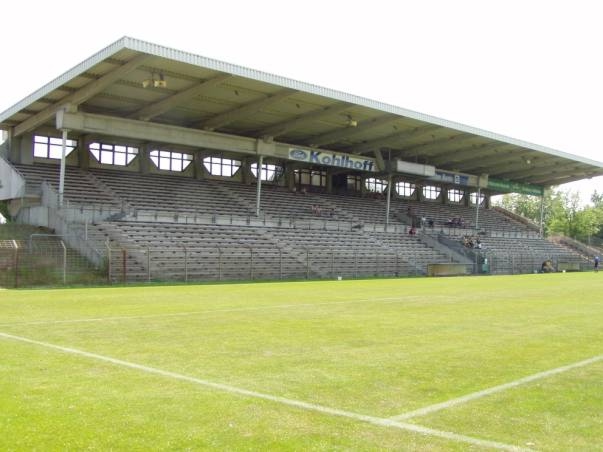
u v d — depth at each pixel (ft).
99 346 28.78
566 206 305.53
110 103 113.50
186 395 19.17
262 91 108.58
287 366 24.13
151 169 140.97
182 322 39.04
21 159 123.24
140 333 33.50
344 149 161.48
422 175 169.48
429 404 18.35
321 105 119.55
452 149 165.68
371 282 99.30
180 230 112.68
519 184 209.26
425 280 108.47
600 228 304.50
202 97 111.75
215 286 83.35
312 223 142.10
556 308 51.37
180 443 14.62
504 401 18.83
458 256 152.46
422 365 24.53
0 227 102.73
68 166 127.85
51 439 14.88
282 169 167.32
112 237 99.55
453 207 213.46
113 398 18.75
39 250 90.38
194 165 149.07
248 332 34.27
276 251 118.21
